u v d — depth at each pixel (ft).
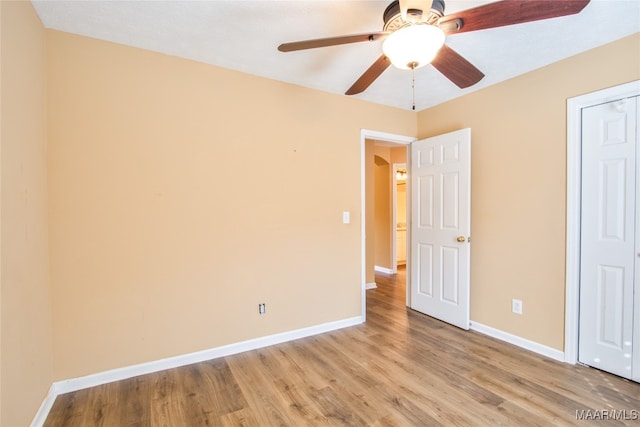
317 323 9.63
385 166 18.79
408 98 10.31
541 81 8.03
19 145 4.98
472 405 5.98
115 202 6.87
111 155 6.84
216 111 8.01
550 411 5.77
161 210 7.35
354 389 6.57
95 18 6.01
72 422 5.58
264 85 8.70
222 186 8.08
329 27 6.31
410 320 10.72
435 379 6.92
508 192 8.79
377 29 6.39
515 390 6.46
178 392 6.48
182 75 7.59
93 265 6.68
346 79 8.87
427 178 10.94
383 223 18.99
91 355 6.68
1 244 4.30
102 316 6.77
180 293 7.57
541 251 8.07
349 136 10.22
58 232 6.37
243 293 8.39
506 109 8.83
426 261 11.12
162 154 7.36
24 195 5.14
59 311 6.39
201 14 5.89
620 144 6.82
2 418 4.25
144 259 7.17
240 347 8.34
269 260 8.77
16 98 4.89
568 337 7.57
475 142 9.67
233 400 6.22
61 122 6.40
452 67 5.97
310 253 9.49
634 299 6.65
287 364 7.66
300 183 9.30
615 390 6.41
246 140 8.42
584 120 7.37
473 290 9.77
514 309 8.67
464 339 9.05
